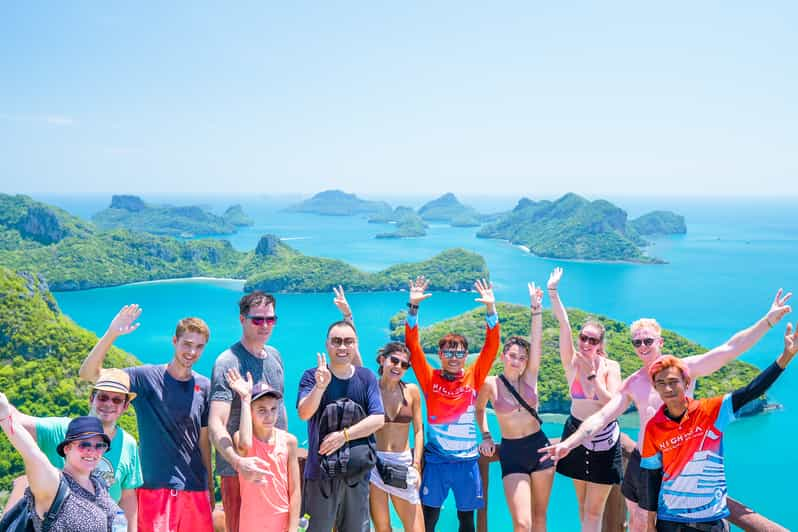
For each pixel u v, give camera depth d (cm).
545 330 10644
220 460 526
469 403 593
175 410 519
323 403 533
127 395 488
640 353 537
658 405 525
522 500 577
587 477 605
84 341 8138
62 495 397
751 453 8600
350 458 514
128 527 501
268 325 528
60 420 479
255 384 523
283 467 502
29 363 7519
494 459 624
